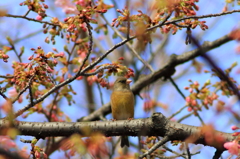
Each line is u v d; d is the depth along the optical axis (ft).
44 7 32.42
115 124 30.76
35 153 26.76
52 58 29.99
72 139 22.15
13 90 38.73
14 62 30.83
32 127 30.30
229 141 27.37
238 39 31.37
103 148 22.41
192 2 27.91
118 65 30.78
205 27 28.86
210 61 14.20
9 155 19.19
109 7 36.99
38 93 40.06
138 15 28.53
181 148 32.89
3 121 29.35
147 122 30.30
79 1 32.17
